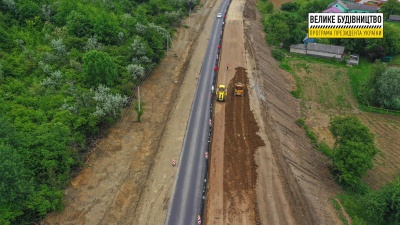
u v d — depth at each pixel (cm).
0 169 3375
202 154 5166
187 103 6400
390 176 5750
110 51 6800
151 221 4094
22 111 4631
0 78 5188
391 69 7662
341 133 5141
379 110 7606
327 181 5200
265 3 13625
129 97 6200
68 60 6138
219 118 5975
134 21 7756
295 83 8400
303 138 6259
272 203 4362
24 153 3950
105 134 5316
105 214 4128
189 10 11194
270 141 5478
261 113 6200
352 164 4903
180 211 4231
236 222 4081
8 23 6600
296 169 5056
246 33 9719
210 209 4231
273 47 10056
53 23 7156
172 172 4812
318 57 9850
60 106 5047
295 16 11762
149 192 4481
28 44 6275
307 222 4169
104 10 7806
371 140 5056
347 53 10150
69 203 4175
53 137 4200
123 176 4691
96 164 4816
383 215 4459
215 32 9762
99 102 5256
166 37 8350
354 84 8544
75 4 7388
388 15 12662
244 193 4475
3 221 3366
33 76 5591
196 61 8031
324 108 7538
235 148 5262
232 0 12769
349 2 13512
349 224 4331
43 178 4016
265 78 7550
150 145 5306
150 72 7219
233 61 8100
